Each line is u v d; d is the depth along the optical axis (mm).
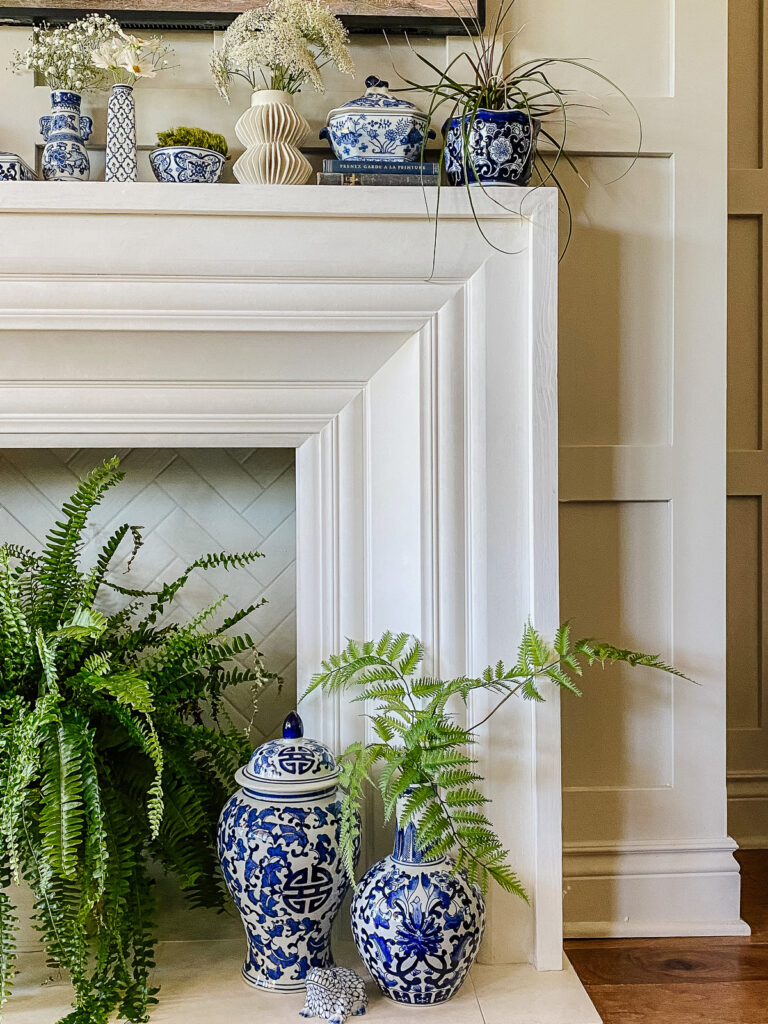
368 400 1643
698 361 1759
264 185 1511
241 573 1864
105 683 1391
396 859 1471
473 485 1596
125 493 1840
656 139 1734
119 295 1519
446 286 1576
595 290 1746
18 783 1322
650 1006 1486
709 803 1776
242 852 1453
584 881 1747
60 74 1617
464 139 1503
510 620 1595
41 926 1518
